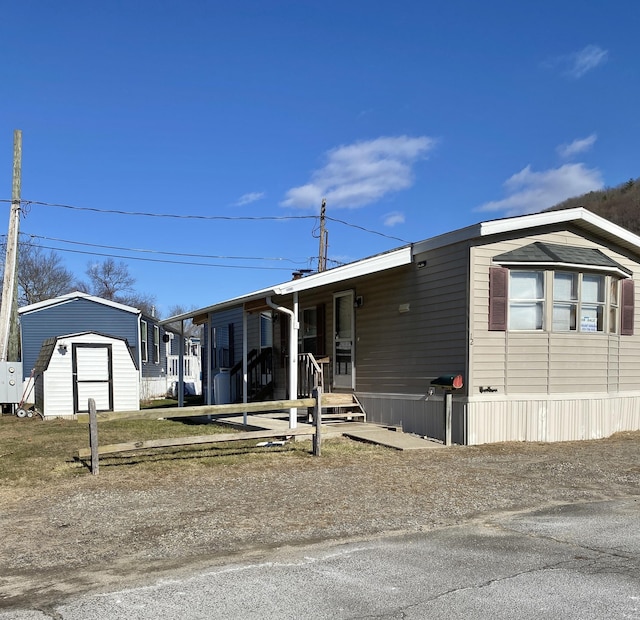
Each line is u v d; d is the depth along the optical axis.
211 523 5.59
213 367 19.81
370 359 12.84
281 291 10.70
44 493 6.92
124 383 17.64
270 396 16.27
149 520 5.72
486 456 9.18
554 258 10.68
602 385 11.45
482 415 10.36
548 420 10.82
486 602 3.72
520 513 5.94
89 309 25.81
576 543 4.94
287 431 9.23
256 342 17.75
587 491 6.90
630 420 12.08
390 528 5.43
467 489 6.96
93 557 4.69
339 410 13.30
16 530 5.45
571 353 11.05
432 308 11.21
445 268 10.94
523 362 10.70
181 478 7.63
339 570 4.32
